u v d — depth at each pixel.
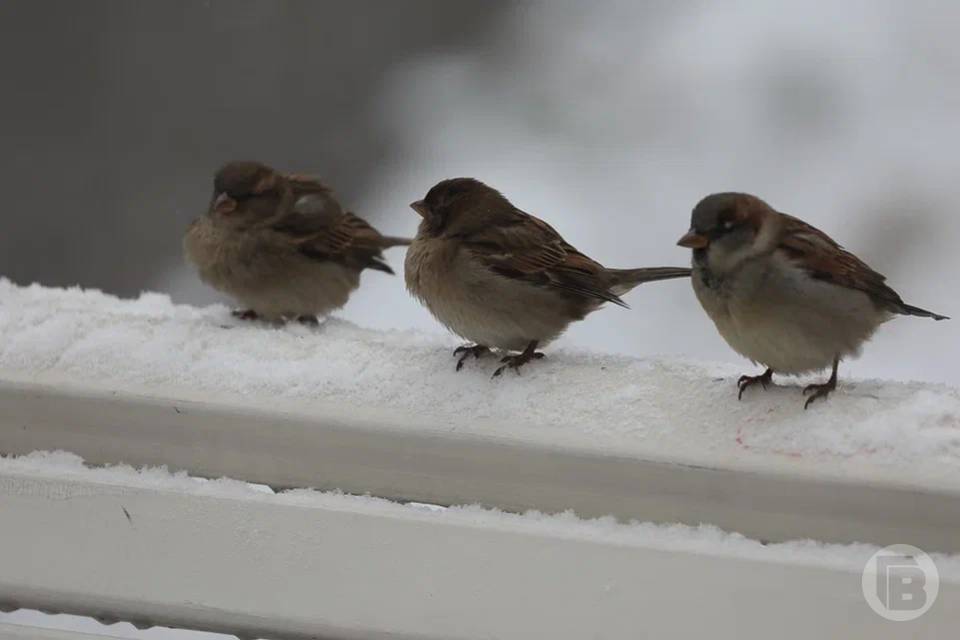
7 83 4.18
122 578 2.58
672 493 2.58
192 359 2.64
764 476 2.57
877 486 2.56
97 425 2.63
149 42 4.25
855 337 2.73
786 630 2.53
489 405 2.61
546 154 3.86
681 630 2.54
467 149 3.93
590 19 4.25
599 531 2.57
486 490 2.61
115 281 3.91
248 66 4.21
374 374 2.63
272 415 2.62
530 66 4.13
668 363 2.65
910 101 3.86
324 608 2.57
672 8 4.31
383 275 3.57
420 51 4.23
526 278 2.80
